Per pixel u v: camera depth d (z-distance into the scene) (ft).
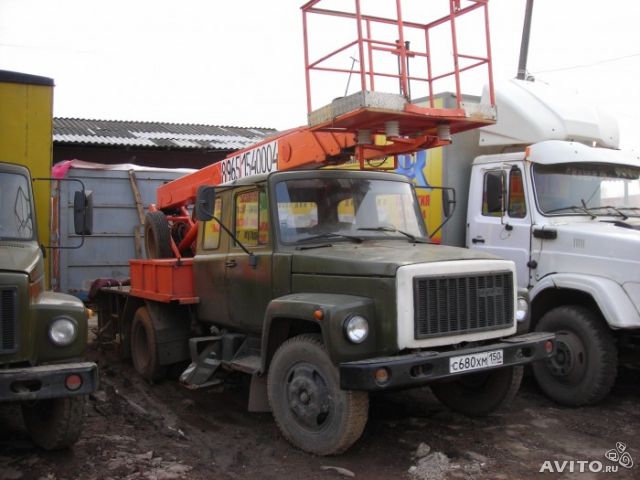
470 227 23.56
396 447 16.07
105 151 56.08
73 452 15.52
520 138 22.74
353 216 18.20
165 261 21.81
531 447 16.17
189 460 15.29
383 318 14.46
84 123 63.98
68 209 41.14
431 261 14.89
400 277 14.33
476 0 18.75
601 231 19.80
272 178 17.76
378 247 16.76
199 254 21.42
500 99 23.38
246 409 19.77
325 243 17.29
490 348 15.11
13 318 13.80
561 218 21.27
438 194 24.09
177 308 23.13
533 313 21.30
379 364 13.56
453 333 14.97
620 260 19.02
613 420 18.51
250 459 15.38
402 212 18.99
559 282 20.21
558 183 21.89
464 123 18.29
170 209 29.84
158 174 43.62
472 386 18.60
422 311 14.53
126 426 17.88
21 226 17.30
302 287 16.42
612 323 18.62
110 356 28.43
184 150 57.67
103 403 20.24
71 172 41.39
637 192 22.93
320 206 18.01
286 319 16.14
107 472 14.24
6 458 15.15
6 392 13.09
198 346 19.90
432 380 14.16
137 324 24.34
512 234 22.04
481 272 15.55
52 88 22.97
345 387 13.78
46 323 14.40
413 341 14.37
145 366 23.32
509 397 17.66
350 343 14.23
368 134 18.57
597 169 22.44
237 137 64.08
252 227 18.47
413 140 19.01
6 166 17.85
